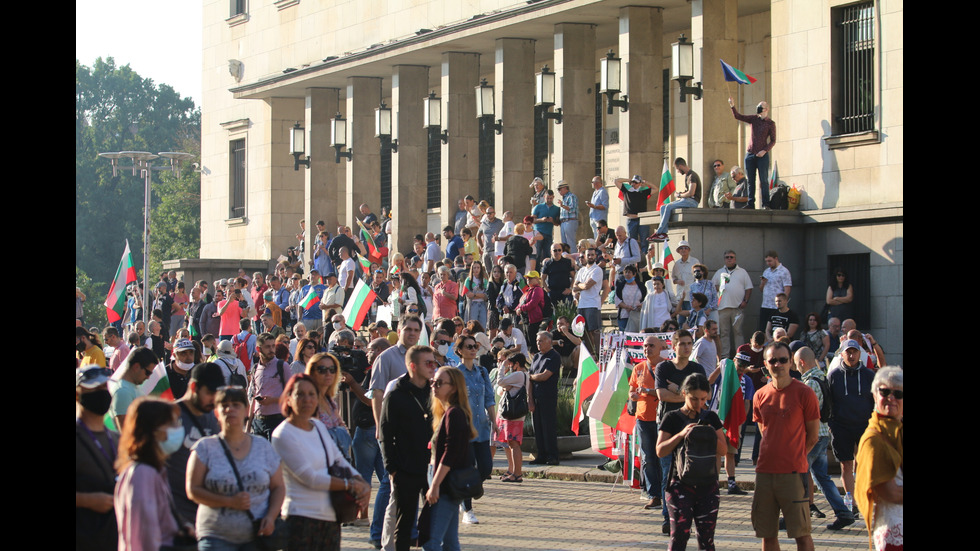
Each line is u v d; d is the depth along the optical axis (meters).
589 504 14.19
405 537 9.91
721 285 19.97
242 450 7.61
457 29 29.80
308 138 37.78
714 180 23.27
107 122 95.75
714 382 14.51
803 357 12.47
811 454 12.35
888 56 21.30
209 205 44.97
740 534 12.05
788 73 22.95
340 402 14.64
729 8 24.20
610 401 14.86
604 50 30.88
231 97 43.38
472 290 23.05
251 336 19.50
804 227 22.19
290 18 40.03
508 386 16.02
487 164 34.34
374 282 25.03
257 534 7.55
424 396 10.08
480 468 12.16
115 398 9.60
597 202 24.66
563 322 19.02
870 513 8.03
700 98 24.02
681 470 9.94
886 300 20.94
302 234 36.84
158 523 6.73
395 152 33.72
